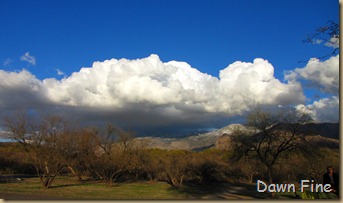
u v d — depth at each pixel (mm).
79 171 56500
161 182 60375
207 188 50656
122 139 57812
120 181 59406
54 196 28562
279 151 38438
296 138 37625
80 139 50750
